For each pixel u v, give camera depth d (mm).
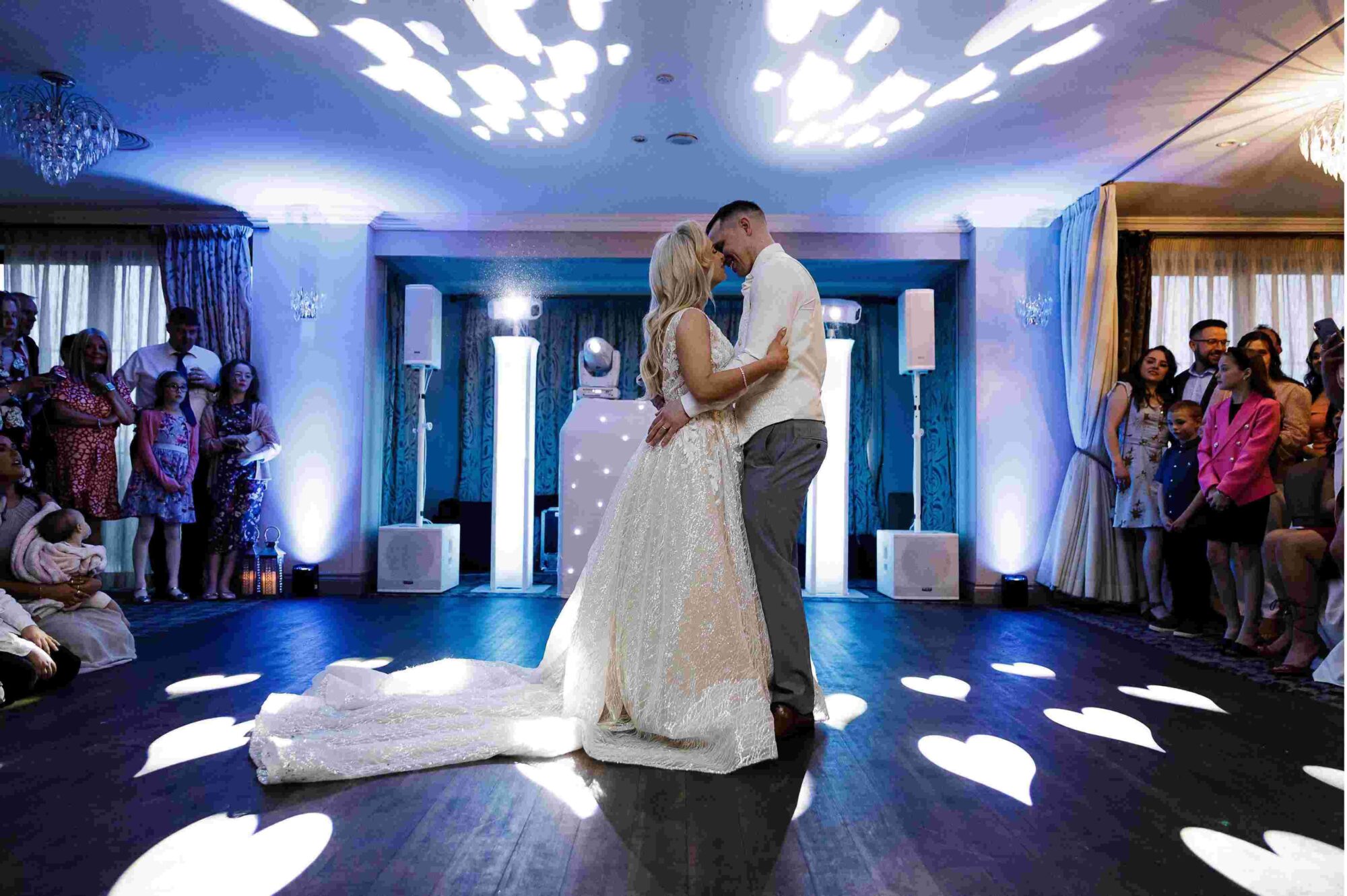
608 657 2150
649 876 1407
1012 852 1529
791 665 2230
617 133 4578
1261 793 1873
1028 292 5910
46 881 1364
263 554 5602
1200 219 6004
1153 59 3723
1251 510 3666
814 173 5160
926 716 2531
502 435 6016
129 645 3309
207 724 2348
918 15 3385
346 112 4352
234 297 5867
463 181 5340
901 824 1658
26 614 2805
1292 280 6062
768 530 2201
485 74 3926
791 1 3309
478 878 1391
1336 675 3025
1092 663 3486
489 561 7332
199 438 5492
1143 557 5129
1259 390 3682
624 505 2223
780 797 1800
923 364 5957
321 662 3293
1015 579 5527
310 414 5855
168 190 5566
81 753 2074
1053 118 4363
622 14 3400
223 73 3938
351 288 5918
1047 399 5859
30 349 4891
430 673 2555
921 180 5266
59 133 4047
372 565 6016
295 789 1822
